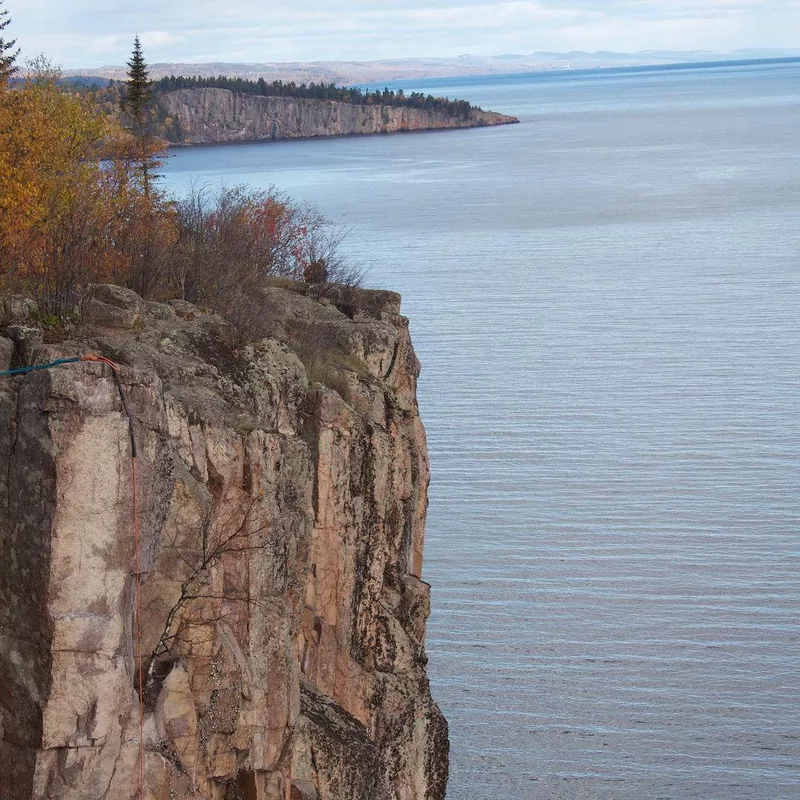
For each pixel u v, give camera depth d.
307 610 27.52
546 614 60.19
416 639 32.22
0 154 35.00
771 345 115.06
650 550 68.00
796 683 53.91
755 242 176.62
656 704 52.38
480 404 97.81
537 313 133.25
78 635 17.11
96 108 52.84
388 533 31.33
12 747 17.34
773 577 64.19
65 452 16.81
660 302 137.38
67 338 23.12
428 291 146.62
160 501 18.47
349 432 28.17
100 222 36.97
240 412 23.84
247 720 21.69
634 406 96.44
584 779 47.31
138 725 17.77
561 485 78.44
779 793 46.88
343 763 25.31
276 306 34.69
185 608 20.20
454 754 48.75
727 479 79.19
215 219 50.94
